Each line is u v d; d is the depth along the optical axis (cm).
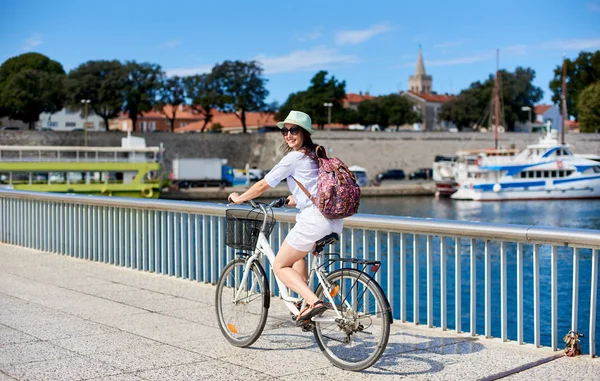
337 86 12494
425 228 698
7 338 693
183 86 11456
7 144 9250
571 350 603
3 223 1534
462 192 7775
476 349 634
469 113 13588
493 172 7612
